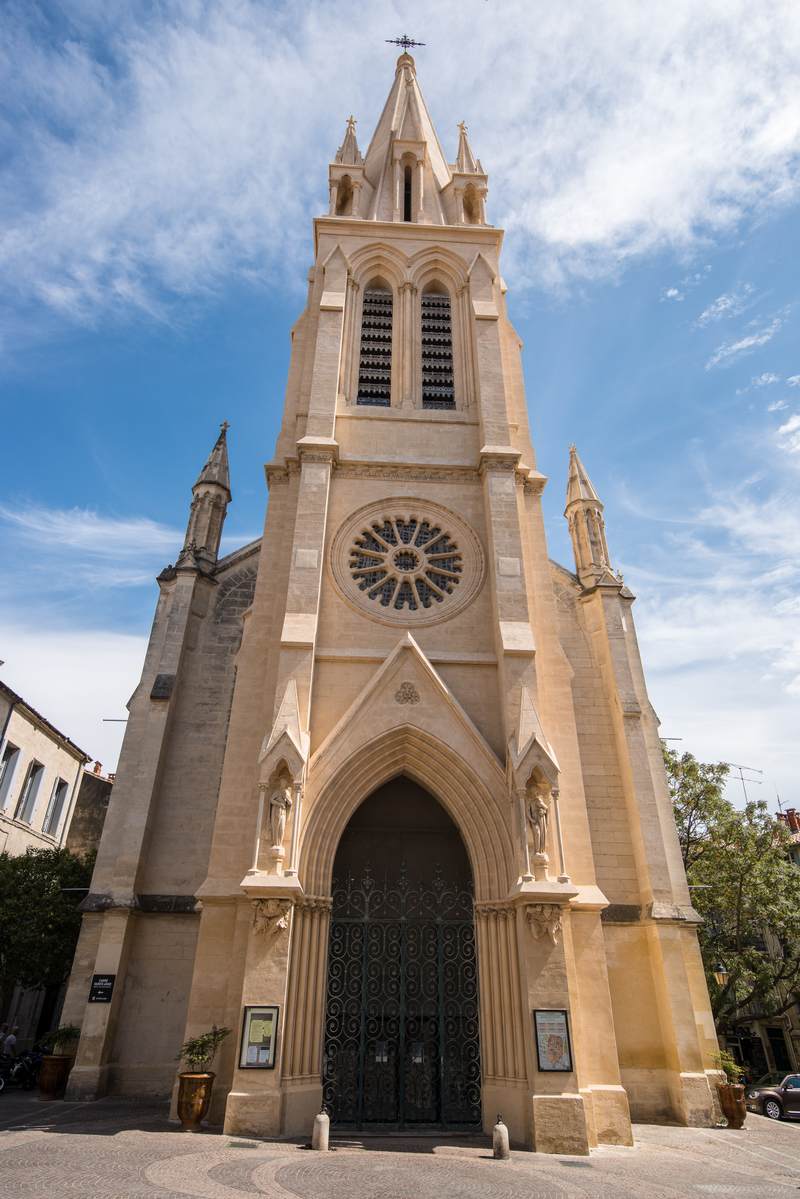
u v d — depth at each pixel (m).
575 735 22.48
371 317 31.34
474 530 25.47
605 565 30.28
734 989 35.03
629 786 25.64
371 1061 19.78
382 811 23.77
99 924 23.23
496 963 18.61
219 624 28.52
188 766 25.94
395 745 21.00
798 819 55.50
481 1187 11.95
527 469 26.91
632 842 25.17
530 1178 12.87
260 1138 15.54
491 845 19.75
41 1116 17.88
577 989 18.59
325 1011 18.52
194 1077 16.69
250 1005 16.77
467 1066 19.47
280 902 17.55
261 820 18.52
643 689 28.09
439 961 19.72
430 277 32.38
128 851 23.66
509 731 20.91
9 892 29.80
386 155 38.28
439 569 24.94
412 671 22.03
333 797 20.08
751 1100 29.14
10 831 36.19
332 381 27.17
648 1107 21.52
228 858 19.83
